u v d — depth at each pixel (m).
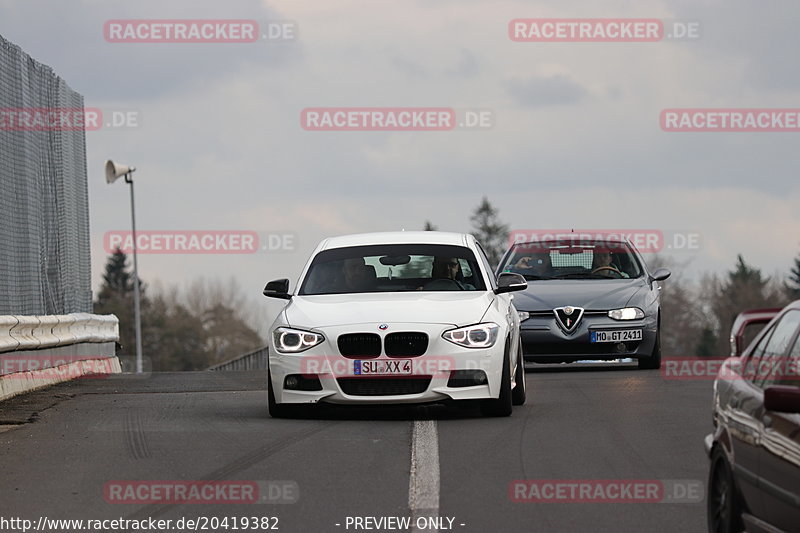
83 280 71.00
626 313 61.72
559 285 63.78
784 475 19.89
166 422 41.41
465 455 33.25
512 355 43.31
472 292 44.91
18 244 57.84
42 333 60.06
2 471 31.95
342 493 28.45
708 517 24.47
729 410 23.61
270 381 42.44
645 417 40.50
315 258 47.09
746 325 25.09
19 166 58.06
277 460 32.91
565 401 46.53
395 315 41.78
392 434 37.50
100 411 45.47
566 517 25.80
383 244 47.38
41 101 62.12
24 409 46.78
